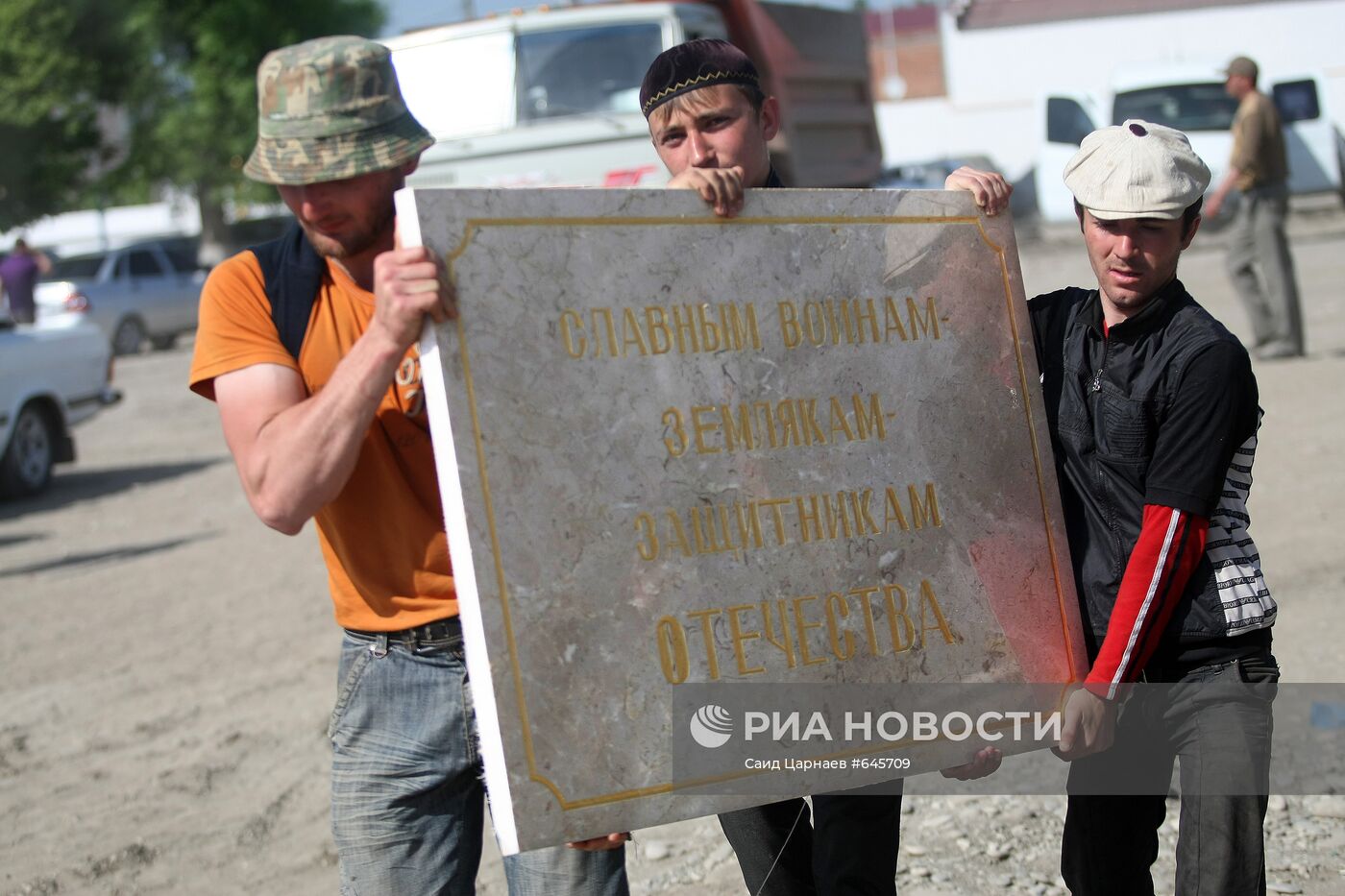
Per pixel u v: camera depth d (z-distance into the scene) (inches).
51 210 1280.8
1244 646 104.6
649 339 95.8
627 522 93.7
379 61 94.3
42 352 482.3
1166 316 106.2
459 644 100.3
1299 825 158.6
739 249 99.9
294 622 285.7
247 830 184.5
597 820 91.5
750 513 98.3
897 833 115.5
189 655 269.7
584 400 93.0
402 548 99.8
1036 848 159.8
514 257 91.6
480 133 419.8
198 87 1302.9
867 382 104.3
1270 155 433.4
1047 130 884.0
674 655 94.5
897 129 1407.5
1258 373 424.8
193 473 506.3
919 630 104.2
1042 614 109.0
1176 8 993.5
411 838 101.3
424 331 89.4
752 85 118.8
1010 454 109.3
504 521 89.9
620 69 419.5
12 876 174.9
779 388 100.4
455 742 100.7
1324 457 317.1
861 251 104.9
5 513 453.1
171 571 345.7
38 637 293.9
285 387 95.1
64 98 1234.0
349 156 92.3
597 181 415.2
